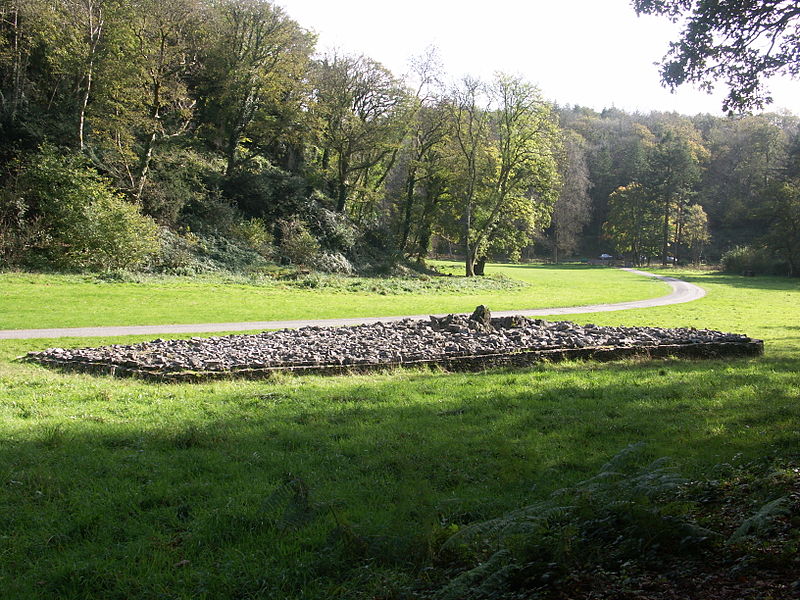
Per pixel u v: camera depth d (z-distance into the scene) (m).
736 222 115.31
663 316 30.41
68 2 43.72
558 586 4.36
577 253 129.12
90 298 29.73
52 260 37.38
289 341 17.55
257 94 56.47
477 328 18.73
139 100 45.31
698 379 12.86
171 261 42.19
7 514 6.13
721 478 6.47
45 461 7.62
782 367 14.53
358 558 5.21
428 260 100.44
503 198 61.59
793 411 9.57
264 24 54.16
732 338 18.31
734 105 11.58
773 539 4.57
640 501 5.19
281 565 5.14
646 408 10.36
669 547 4.77
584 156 127.12
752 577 4.07
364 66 59.28
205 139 60.31
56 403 10.73
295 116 56.78
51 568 5.13
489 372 14.48
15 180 39.66
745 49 11.16
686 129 130.38
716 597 3.87
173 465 7.61
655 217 107.38
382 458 7.84
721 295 47.72
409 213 69.31
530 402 10.93
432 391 12.07
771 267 79.50
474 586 4.41
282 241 53.62
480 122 59.84
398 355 15.37
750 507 5.35
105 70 43.56
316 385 12.73
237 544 5.56
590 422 9.49
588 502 5.41
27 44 46.25
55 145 43.66
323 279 44.81
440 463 7.65
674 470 6.27
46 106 47.22
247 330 23.09
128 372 13.62
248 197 56.12
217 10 52.53
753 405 10.25
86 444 8.31
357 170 68.06
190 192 50.59
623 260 117.94
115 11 44.00
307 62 58.31
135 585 4.89
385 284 45.94
